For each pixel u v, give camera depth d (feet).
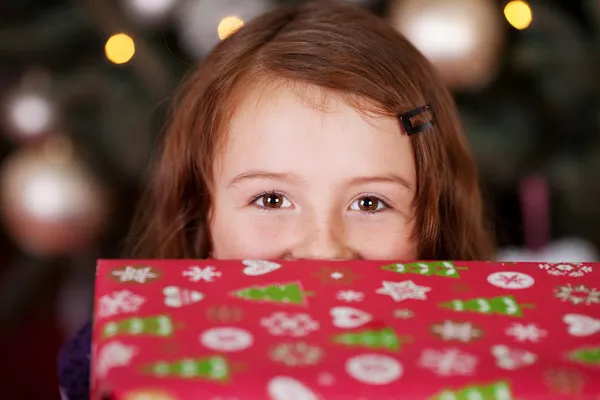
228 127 3.00
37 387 5.85
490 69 4.62
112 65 4.99
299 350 1.88
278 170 2.87
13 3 5.19
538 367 1.86
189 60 4.85
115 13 4.79
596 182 4.95
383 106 2.94
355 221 2.96
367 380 1.80
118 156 4.91
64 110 4.97
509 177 4.95
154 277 2.16
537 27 4.83
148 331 1.92
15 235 5.12
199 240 3.34
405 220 3.03
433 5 4.50
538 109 4.96
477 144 4.78
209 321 1.98
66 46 5.02
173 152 3.45
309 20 3.34
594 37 4.97
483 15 4.51
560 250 5.10
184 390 1.74
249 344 1.90
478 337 1.97
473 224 3.59
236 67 3.09
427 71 3.40
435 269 2.30
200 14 4.60
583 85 4.83
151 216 3.74
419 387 1.79
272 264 2.26
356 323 2.01
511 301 2.15
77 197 4.86
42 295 6.18
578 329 2.03
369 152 2.89
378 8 4.86
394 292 2.16
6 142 5.68
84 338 2.71
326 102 2.88
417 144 3.05
